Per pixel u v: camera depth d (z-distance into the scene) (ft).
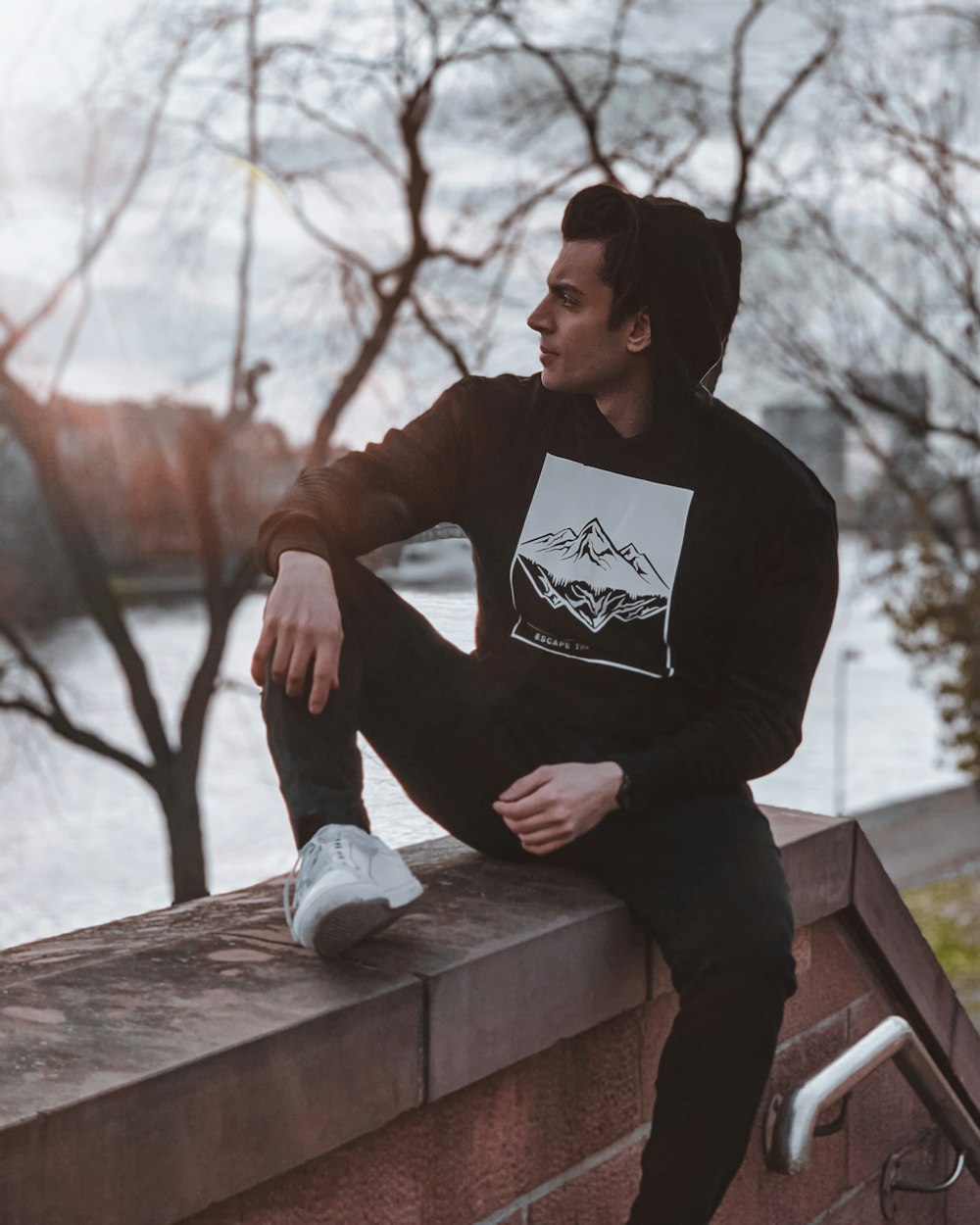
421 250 34.65
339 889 5.07
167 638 124.47
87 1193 3.97
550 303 6.36
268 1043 4.55
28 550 40.19
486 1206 5.89
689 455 6.29
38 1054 4.26
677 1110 5.74
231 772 65.98
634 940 6.37
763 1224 7.93
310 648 5.66
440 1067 5.32
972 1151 9.39
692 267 6.14
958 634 55.26
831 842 7.97
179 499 36.14
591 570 6.33
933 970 9.23
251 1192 4.69
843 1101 8.17
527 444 6.58
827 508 6.32
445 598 7.39
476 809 6.51
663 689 6.35
